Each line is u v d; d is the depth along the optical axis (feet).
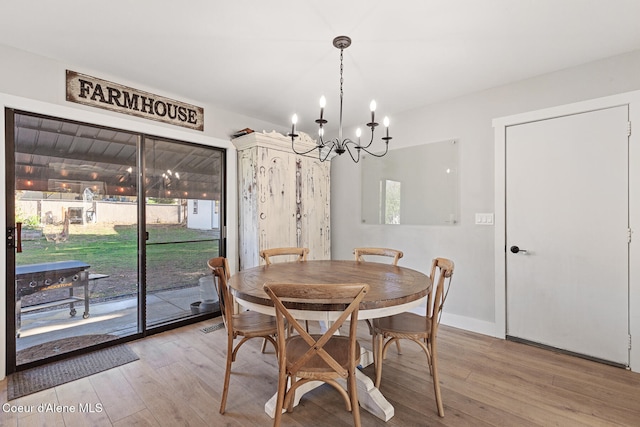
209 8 5.62
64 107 7.54
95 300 8.24
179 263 9.95
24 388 6.31
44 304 7.43
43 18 5.87
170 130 9.49
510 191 8.82
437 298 5.59
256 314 6.79
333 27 6.22
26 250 7.16
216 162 10.96
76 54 7.22
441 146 10.20
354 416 4.53
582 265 7.72
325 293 4.15
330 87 9.16
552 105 8.14
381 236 11.80
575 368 7.16
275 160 10.93
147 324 9.15
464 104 9.71
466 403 5.82
